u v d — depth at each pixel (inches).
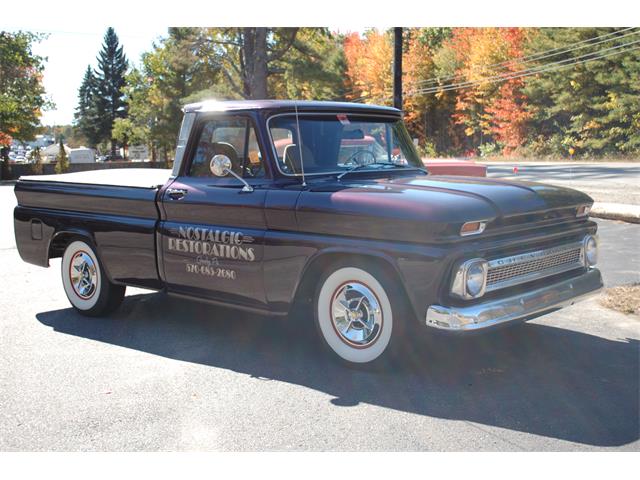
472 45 2160.4
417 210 161.2
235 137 202.4
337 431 144.2
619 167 1254.9
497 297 166.2
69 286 251.0
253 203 192.4
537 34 1879.9
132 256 226.5
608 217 474.3
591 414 150.2
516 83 1950.1
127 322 239.5
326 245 177.5
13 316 249.6
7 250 405.4
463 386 168.6
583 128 1753.2
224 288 203.3
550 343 203.6
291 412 155.3
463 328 156.4
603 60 1673.2
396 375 177.3
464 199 166.6
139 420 152.6
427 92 2390.5
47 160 2598.4
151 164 2364.7
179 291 216.5
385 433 142.6
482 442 137.0
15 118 1952.5
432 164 394.0
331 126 202.5
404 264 163.3
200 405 160.9
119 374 184.1
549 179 909.2
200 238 205.9
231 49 1809.8
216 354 200.7
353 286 177.9
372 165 208.2
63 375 183.8
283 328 228.7
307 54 1583.4
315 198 180.5
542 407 154.5
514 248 172.7
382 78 2492.6
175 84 1964.8
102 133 3909.9
